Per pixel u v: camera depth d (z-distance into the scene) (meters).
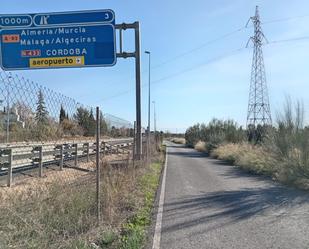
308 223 10.08
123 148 35.75
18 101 11.44
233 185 17.61
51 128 19.17
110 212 9.77
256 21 50.44
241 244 8.16
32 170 16.86
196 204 12.75
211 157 40.22
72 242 7.36
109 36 15.99
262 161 23.50
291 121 20.77
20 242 6.57
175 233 9.05
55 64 15.88
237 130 48.00
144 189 15.00
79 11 15.91
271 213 11.38
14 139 17.12
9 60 15.77
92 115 22.61
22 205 8.22
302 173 17.25
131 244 7.74
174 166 28.12
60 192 9.57
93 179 13.59
